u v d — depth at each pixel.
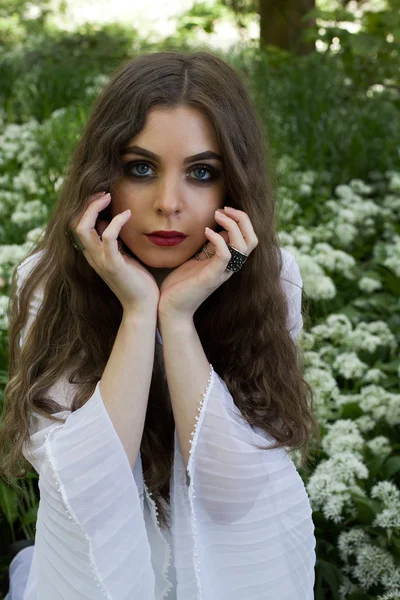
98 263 1.53
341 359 2.81
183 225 1.52
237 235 1.53
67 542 1.50
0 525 2.39
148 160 1.48
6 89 5.69
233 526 1.59
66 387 1.65
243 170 1.53
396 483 2.50
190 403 1.55
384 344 3.04
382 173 4.57
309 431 1.81
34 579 1.83
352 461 2.23
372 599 2.10
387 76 5.65
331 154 4.68
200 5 6.86
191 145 1.47
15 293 1.94
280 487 1.61
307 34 5.45
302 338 2.82
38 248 1.94
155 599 1.71
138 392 1.52
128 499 1.49
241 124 1.54
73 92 5.59
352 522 2.32
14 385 1.72
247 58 5.59
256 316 1.72
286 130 4.62
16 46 7.87
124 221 1.49
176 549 1.61
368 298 3.46
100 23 8.79
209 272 1.53
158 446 1.69
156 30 8.34
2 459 1.81
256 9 7.17
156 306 1.55
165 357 1.56
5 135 4.58
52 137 4.31
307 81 5.14
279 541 1.61
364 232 3.97
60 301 1.72
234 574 1.62
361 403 2.56
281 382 1.74
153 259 1.55
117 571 1.48
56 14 9.46
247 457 1.55
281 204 3.64
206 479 1.56
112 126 1.49
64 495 1.45
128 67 1.52
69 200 1.62
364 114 4.93
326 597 2.20
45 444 1.49
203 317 1.76
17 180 4.04
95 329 1.68
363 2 7.14
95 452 1.46
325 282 3.16
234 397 1.69
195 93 1.47
